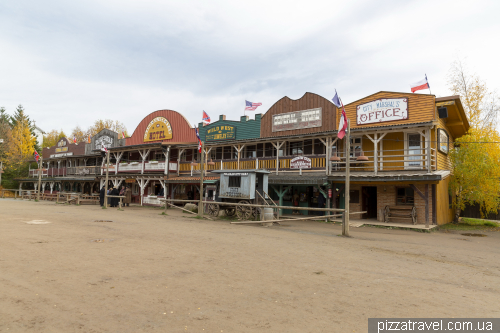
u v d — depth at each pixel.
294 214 22.25
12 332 3.73
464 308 5.25
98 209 23.48
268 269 7.25
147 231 12.50
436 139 18.66
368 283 6.46
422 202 18.14
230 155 26.78
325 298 5.46
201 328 4.10
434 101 17.58
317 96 22.09
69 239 9.98
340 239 12.38
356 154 20.67
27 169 53.56
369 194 22.02
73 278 5.94
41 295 5.00
